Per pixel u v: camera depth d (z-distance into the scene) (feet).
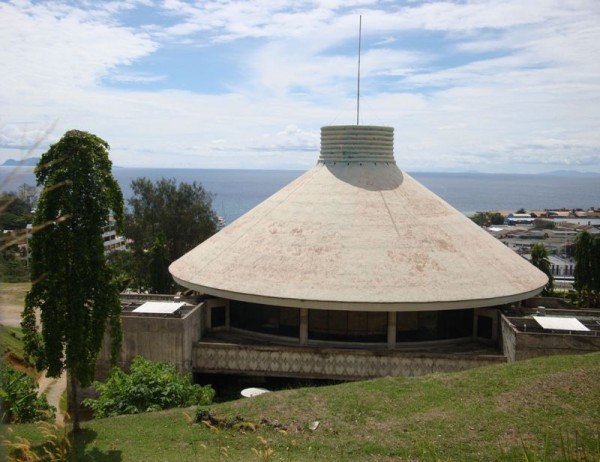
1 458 29.58
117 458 65.67
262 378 117.39
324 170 148.87
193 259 141.08
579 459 46.88
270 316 126.52
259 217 143.43
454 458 62.03
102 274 72.38
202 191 244.42
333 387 84.17
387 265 120.16
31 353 71.92
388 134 150.71
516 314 124.36
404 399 78.18
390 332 119.34
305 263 121.90
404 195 141.59
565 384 77.05
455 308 115.14
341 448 66.03
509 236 435.12
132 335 113.60
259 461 63.00
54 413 85.56
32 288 70.33
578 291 187.01
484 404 74.54
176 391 87.25
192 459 64.90
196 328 122.21
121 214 76.89
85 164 70.90
